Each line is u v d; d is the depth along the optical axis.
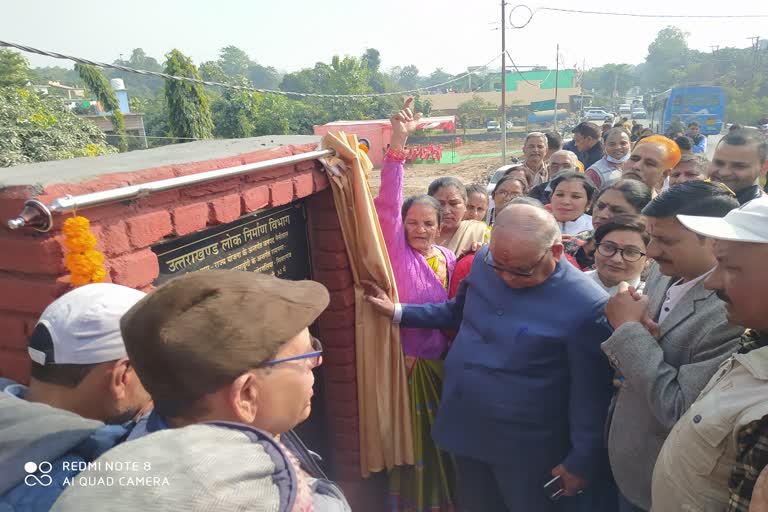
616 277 2.53
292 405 1.08
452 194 3.74
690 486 1.47
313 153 2.47
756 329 1.41
